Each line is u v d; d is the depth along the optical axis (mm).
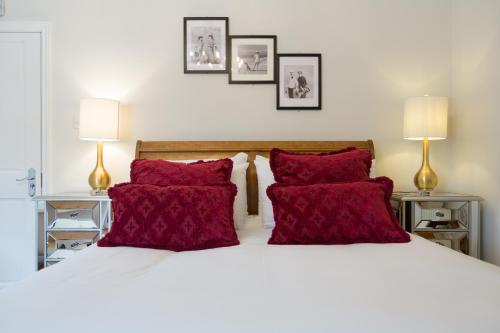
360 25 2594
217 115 2590
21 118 2600
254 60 2580
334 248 1537
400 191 2594
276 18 2580
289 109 2588
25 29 2566
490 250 2262
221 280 1074
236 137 2592
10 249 2578
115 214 1663
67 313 813
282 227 1659
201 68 2572
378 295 930
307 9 2584
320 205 1662
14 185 2590
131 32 2572
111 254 1426
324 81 2600
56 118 2570
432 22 2613
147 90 2580
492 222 2248
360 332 730
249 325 756
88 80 2572
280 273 1147
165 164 1938
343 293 946
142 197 1634
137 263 1295
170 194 1643
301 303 875
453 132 2615
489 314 808
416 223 2240
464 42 2494
